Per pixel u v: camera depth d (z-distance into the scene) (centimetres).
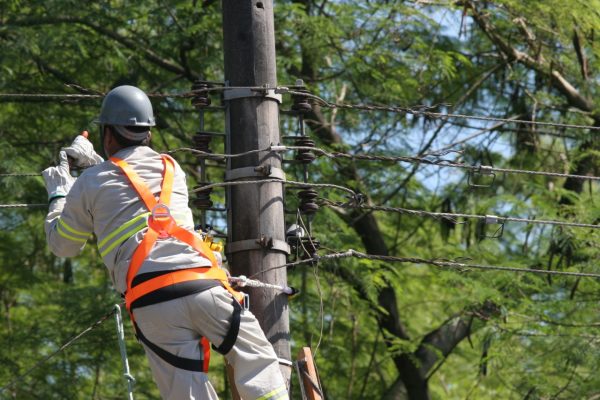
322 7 2906
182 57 2794
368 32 2820
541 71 2998
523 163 3098
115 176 1082
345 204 1602
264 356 1072
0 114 2933
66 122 2925
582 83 3011
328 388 3116
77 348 2789
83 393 2984
